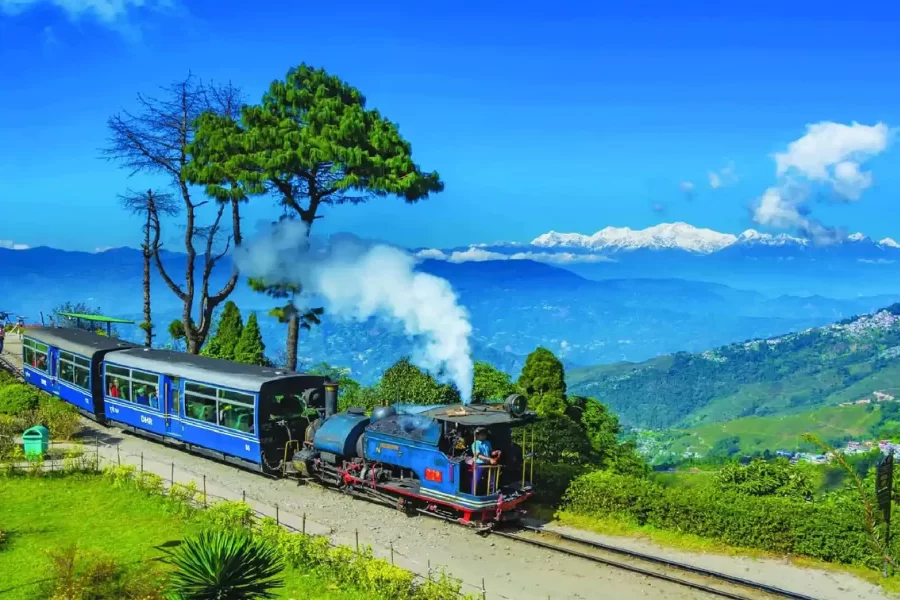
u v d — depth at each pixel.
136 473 22.70
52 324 53.94
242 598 11.61
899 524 16.69
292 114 30.61
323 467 23.08
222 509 18.91
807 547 17.12
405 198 29.58
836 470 21.25
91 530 18.34
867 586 15.74
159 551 16.84
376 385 31.47
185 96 36.16
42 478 22.66
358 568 15.71
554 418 27.05
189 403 26.45
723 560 17.22
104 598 14.24
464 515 19.36
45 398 31.86
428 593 14.71
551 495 21.28
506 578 16.33
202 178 30.09
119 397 29.70
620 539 18.72
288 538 16.89
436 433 19.69
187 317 37.34
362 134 28.58
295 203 30.64
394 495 21.19
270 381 24.14
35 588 14.82
